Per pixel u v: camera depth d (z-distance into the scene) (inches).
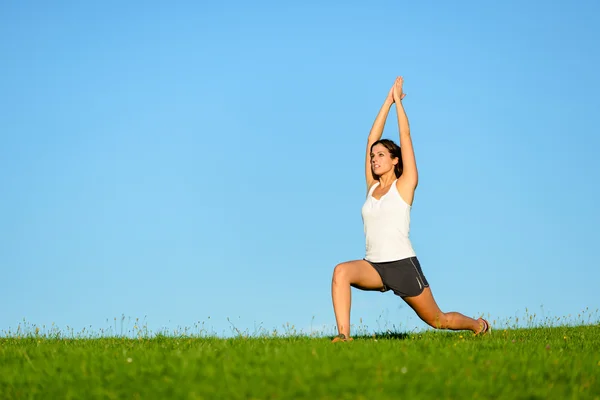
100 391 208.4
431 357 250.7
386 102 355.9
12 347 329.1
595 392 214.2
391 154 339.9
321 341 327.3
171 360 245.8
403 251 327.3
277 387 202.1
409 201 330.3
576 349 323.3
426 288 332.2
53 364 251.9
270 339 380.5
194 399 193.5
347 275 314.3
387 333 438.0
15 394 212.7
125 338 426.6
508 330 469.7
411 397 190.9
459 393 200.1
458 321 362.6
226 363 236.4
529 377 226.1
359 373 217.8
